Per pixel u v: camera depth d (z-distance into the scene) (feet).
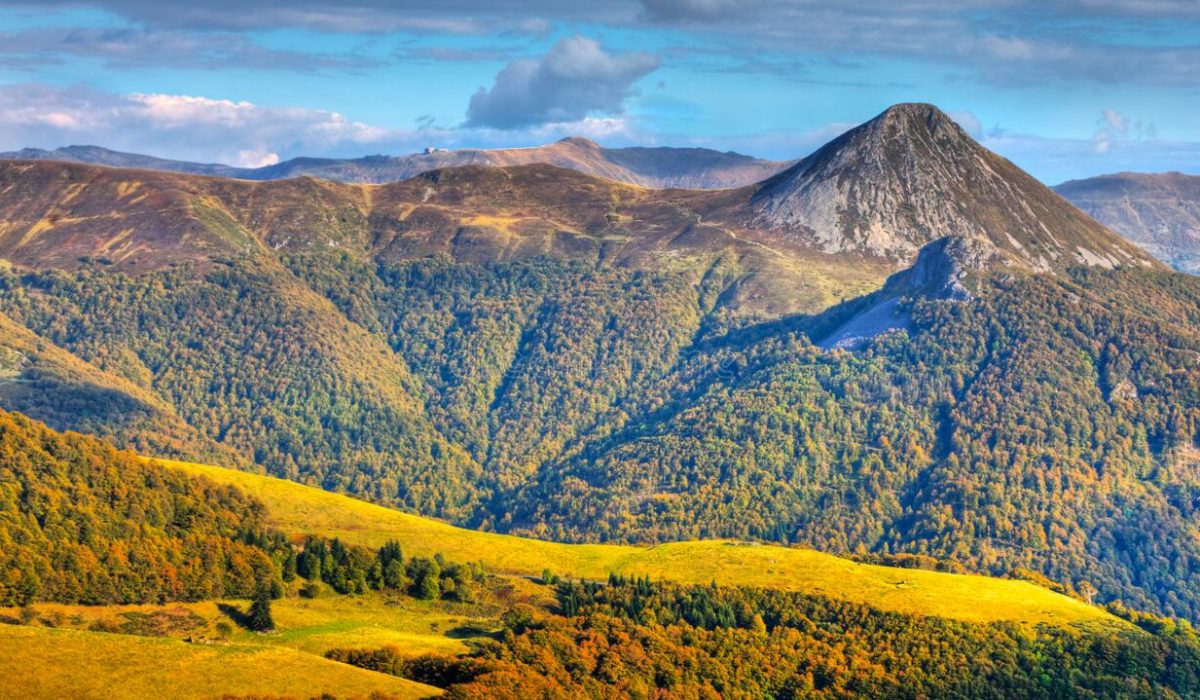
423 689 566.36
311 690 537.24
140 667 535.60
